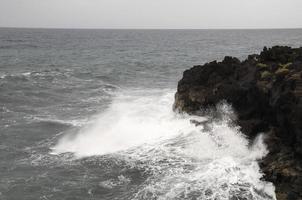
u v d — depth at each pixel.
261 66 19.00
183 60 62.38
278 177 13.17
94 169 15.93
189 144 17.42
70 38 155.62
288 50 22.06
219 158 15.85
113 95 30.62
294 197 12.01
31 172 15.88
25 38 142.88
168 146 17.48
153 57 69.56
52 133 20.97
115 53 80.12
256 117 17.47
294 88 14.74
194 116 20.34
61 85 35.44
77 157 17.33
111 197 13.63
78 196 13.82
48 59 63.34
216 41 135.00
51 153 18.02
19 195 13.98
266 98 16.39
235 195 12.94
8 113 25.00
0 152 18.17
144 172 15.27
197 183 13.89
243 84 18.61
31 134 20.81
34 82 36.22
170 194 13.31
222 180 13.91
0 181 15.05
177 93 22.78
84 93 31.72
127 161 16.36
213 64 22.52
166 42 131.25
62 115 24.56
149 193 13.57
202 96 20.55
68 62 59.16
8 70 46.53
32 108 26.44
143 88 33.78
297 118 13.38
